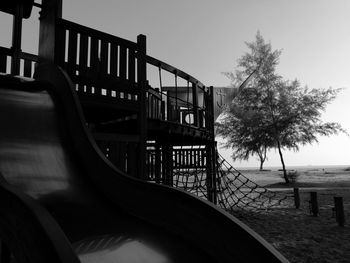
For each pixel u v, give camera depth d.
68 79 4.82
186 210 2.87
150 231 2.95
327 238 6.49
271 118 24.16
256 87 24.53
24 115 4.36
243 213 9.83
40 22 5.57
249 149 24.28
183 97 13.13
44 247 1.65
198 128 9.02
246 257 2.39
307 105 23.56
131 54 5.99
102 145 5.09
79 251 2.49
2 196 2.08
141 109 5.96
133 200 3.35
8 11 6.94
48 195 3.23
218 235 2.60
